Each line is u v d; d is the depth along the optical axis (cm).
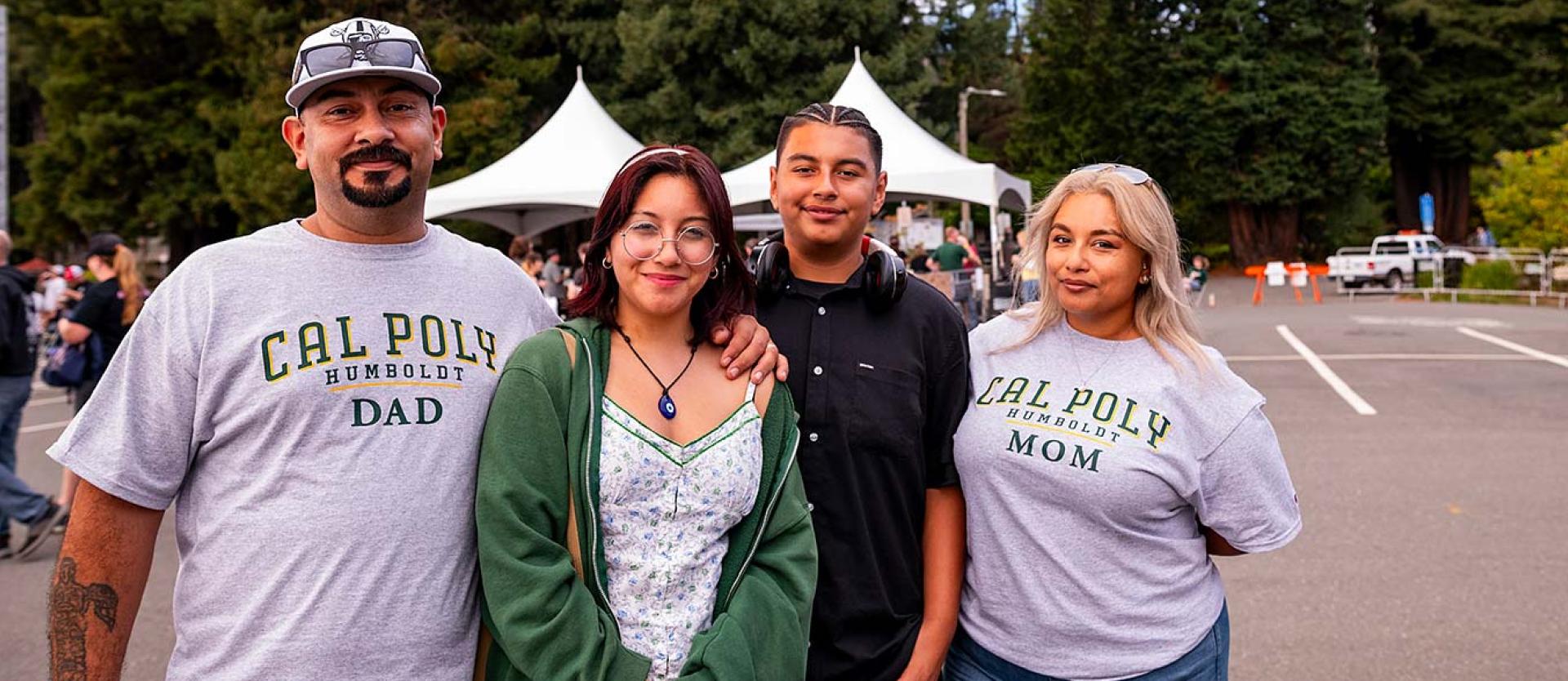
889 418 240
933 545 249
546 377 201
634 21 2658
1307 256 3969
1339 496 636
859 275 249
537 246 2980
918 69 2803
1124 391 231
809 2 2617
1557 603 449
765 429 218
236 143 2723
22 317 606
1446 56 3547
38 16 3050
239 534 196
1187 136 3478
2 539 562
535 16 2759
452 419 204
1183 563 235
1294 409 948
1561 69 3391
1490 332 1530
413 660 197
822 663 241
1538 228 2269
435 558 200
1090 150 3553
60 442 194
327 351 199
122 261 669
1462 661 394
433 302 212
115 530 197
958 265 1602
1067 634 231
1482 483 659
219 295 200
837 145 241
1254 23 3369
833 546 240
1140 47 3528
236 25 2686
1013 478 236
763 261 248
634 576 198
